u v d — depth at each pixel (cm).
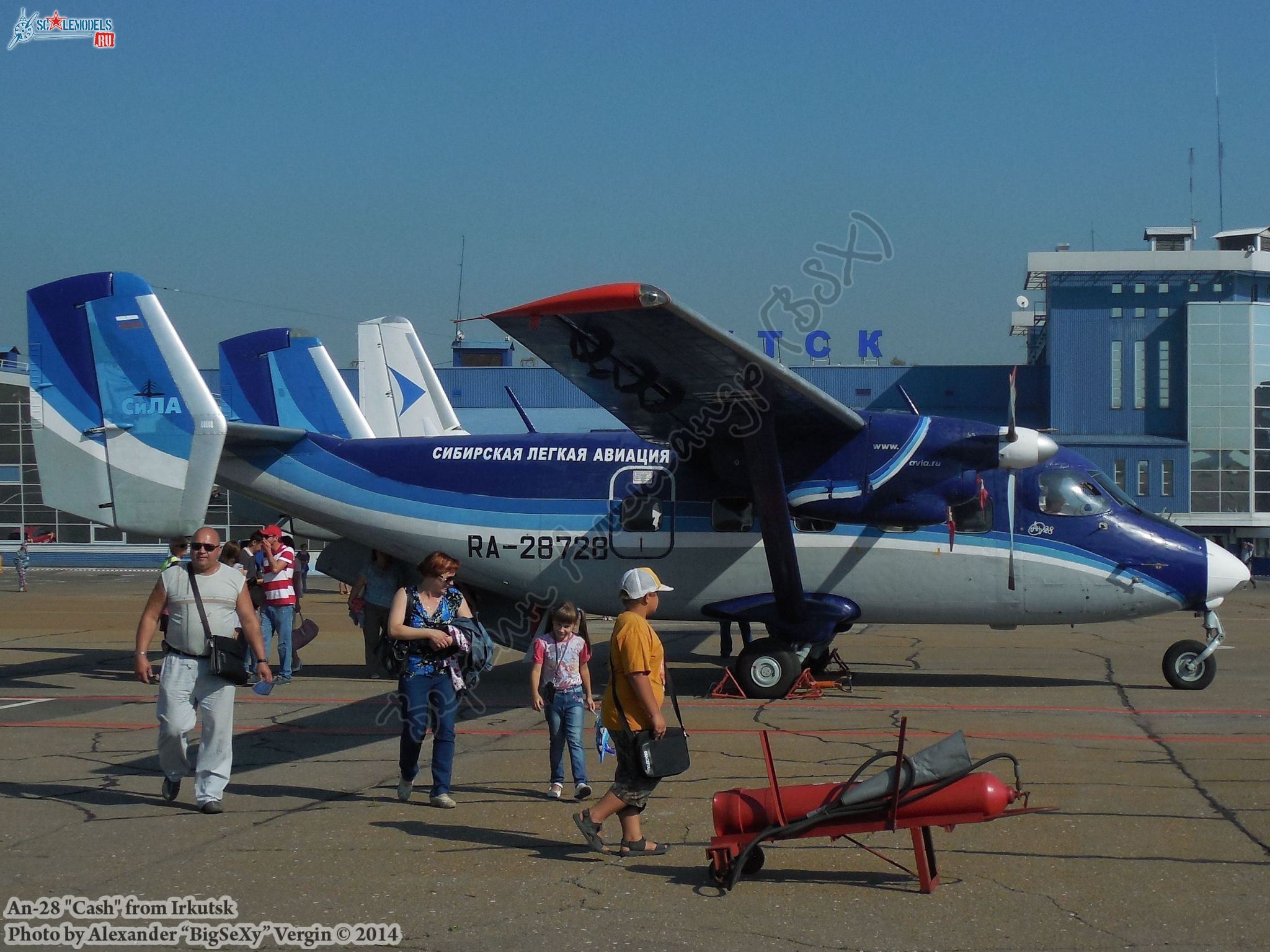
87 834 705
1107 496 1304
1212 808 745
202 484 1279
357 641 1927
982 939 523
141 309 1295
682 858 650
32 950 523
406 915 560
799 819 591
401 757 777
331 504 1429
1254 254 4322
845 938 527
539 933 536
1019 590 1293
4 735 1036
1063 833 688
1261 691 1277
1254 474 4312
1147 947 512
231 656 750
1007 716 1112
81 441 1299
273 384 1802
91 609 2653
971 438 1202
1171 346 4381
